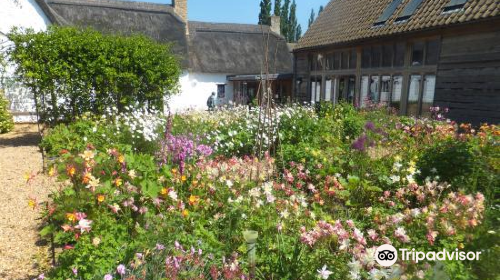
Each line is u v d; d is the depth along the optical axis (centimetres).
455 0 1066
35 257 354
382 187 468
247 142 724
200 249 276
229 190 404
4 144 930
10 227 421
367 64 1416
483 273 245
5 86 1136
